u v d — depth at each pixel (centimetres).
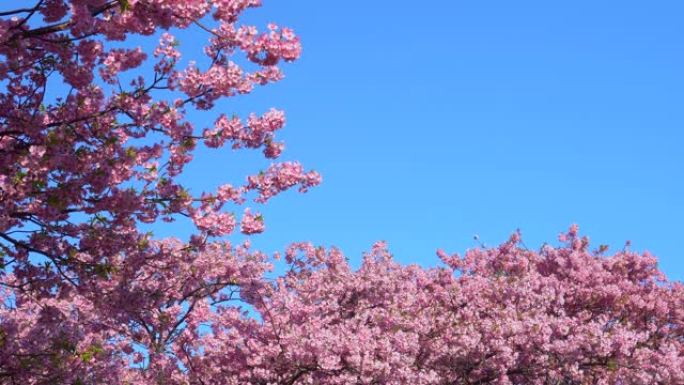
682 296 2188
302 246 1969
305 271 1955
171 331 1695
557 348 1611
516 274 2205
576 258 2200
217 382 1609
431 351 1661
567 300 2086
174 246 1344
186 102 1025
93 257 1112
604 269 2284
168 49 1003
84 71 973
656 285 2292
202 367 1627
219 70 982
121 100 984
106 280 1125
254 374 1523
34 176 970
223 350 1605
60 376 1208
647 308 2130
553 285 2012
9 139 1009
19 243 1042
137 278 1265
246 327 1562
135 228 1128
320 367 1466
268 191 1135
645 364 1653
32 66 978
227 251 1844
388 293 1786
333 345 1455
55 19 933
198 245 1228
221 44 990
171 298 1644
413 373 1464
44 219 1004
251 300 1552
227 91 993
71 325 1241
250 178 1128
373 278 1778
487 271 2319
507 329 1636
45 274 1120
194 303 1680
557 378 1644
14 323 1202
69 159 955
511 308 1700
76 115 996
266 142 1110
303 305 1574
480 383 1675
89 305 1501
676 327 2155
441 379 1664
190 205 1095
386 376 1434
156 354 1625
